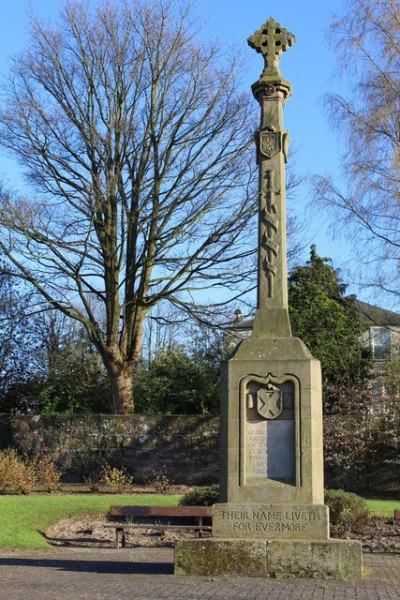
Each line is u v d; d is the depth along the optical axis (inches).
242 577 408.8
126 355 1091.9
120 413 1064.8
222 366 454.3
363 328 1279.5
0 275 1242.0
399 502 846.5
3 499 748.6
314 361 443.8
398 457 949.8
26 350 1285.7
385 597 352.8
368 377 1096.8
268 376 442.0
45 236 1003.9
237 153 1058.1
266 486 431.8
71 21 1098.1
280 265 464.4
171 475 997.8
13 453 933.8
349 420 981.2
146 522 713.0
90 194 1030.4
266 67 494.0
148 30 1064.2
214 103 1067.3
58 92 1047.6
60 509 713.6
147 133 1059.3
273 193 472.7
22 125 1031.6
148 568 465.1
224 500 437.7
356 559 405.7
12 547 574.6
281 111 485.7
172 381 1259.8
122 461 1008.2
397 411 967.0
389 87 978.7
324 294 1250.0
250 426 441.1
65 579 410.0
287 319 456.4
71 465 1008.2
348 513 642.2
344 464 960.3
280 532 424.5
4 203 987.9
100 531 668.7
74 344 1417.3
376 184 972.6
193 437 1006.4
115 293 1082.1
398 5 983.0
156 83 1063.0
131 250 1091.9
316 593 360.2
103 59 1054.4
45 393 1278.3
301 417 436.8
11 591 366.6
